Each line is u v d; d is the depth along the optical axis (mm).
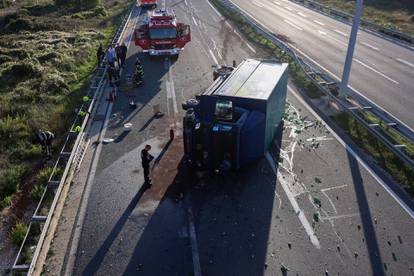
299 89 16859
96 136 13211
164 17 22891
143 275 7660
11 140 13078
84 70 20969
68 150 12273
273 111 11750
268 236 8562
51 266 7910
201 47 23688
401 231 8586
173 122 14023
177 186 10414
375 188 10070
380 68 19953
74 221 9203
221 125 10453
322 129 13297
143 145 12539
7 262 8148
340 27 29594
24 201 10117
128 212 9461
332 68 19688
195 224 9016
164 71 19609
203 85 17453
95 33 28578
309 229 8734
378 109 13898
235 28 28531
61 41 26578
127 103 15828
